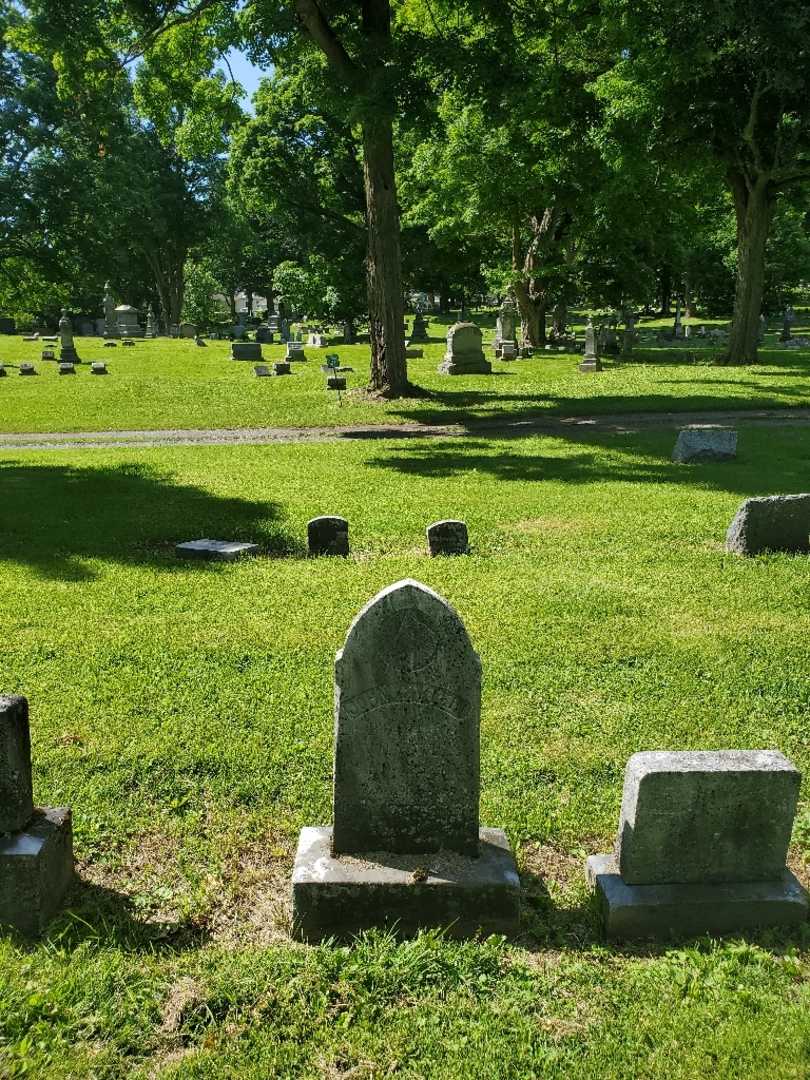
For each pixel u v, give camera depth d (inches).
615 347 1726.1
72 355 1605.6
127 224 2490.2
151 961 168.7
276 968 167.3
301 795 227.3
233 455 777.6
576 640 328.2
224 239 2780.5
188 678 296.8
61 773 235.9
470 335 1382.9
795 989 162.7
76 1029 153.3
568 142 1241.4
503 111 880.9
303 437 897.5
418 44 842.8
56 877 184.2
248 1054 149.0
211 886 192.5
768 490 591.2
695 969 167.8
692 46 1021.8
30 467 716.0
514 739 254.8
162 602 377.1
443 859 184.5
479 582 399.9
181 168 2689.5
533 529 500.7
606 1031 153.8
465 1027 154.9
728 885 181.3
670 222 1696.6
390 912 177.6
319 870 179.6
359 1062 148.2
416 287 2269.9
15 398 1144.8
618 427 911.7
